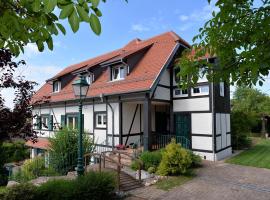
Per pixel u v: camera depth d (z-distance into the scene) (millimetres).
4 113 5750
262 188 9359
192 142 15164
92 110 18156
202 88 14898
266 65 3086
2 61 5516
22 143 23000
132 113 16797
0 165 10703
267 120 31359
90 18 1824
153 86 13984
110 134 16641
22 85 6141
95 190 7695
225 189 9250
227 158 15219
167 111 17750
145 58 17172
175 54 16188
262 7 3426
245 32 3652
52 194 7176
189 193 8844
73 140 13508
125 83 16047
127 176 10242
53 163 13328
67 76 22781
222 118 15852
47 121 22766
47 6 1658
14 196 6680
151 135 14516
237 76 3949
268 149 19156
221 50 3928
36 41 2896
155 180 10242
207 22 4020
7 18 2662
